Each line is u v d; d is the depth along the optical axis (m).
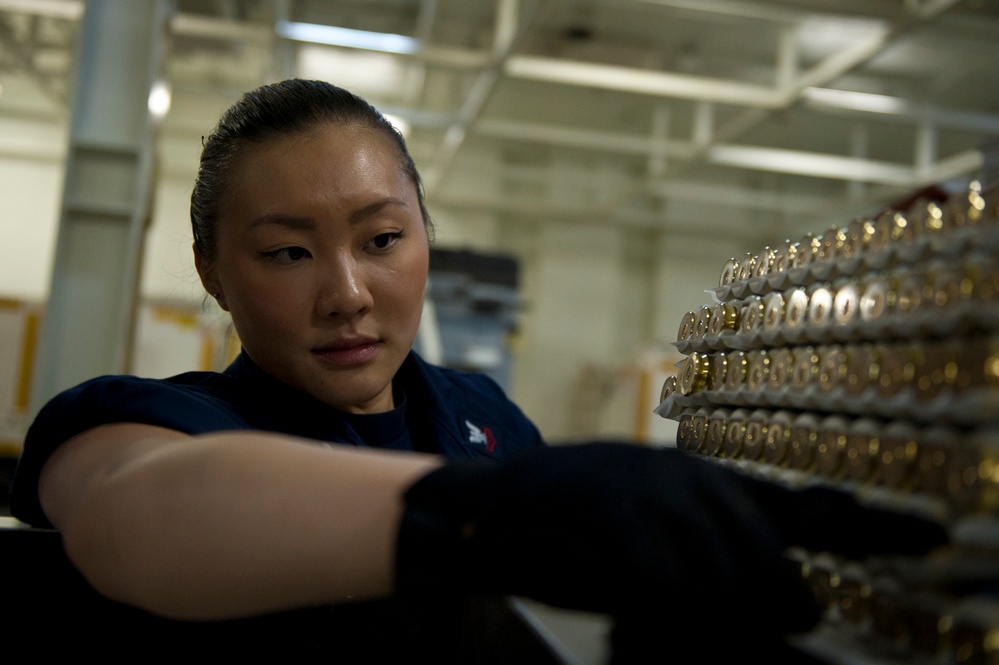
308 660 0.53
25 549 0.53
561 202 10.69
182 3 6.23
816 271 0.43
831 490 0.33
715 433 0.49
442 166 8.44
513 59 5.39
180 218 9.19
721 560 0.29
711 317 0.53
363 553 0.34
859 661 0.30
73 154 3.53
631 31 6.71
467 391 1.09
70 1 5.22
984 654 0.28
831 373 0.38
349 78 7.53
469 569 0.32
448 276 5.28
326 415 0.78
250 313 0.74
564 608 0.31
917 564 0.30
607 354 10.84
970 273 0.31
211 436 0.41
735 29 6.50
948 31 4.79
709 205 11.16
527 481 0.32
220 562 0.36
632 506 0.30
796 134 8.34
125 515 0.39
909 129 7.85
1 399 3.38
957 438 0.31
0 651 0.52
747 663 0.32
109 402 0.52
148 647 0.53
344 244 0.73
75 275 3.50
